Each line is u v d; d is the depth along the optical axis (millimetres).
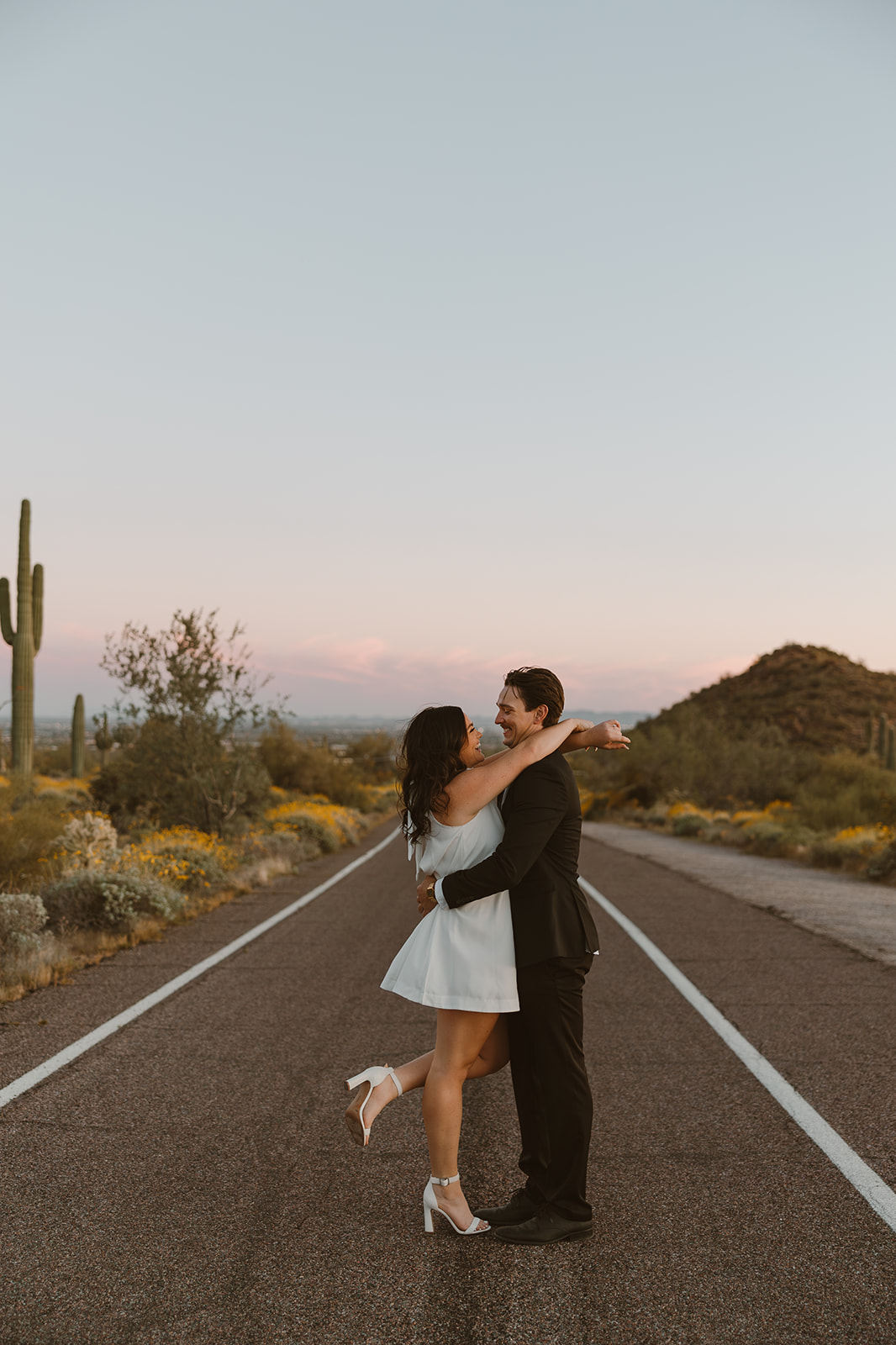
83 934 9562
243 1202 3795
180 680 19344
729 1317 2961
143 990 7492
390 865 18844
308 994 7414
